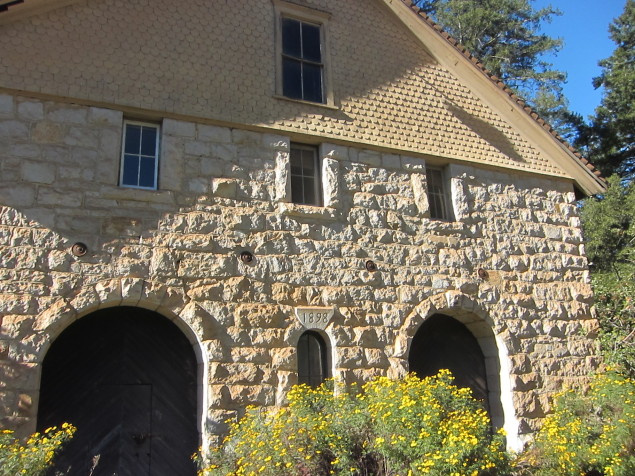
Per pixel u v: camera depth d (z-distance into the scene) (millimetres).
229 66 10438
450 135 12484
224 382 8828
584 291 12961
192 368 9211
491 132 13102
